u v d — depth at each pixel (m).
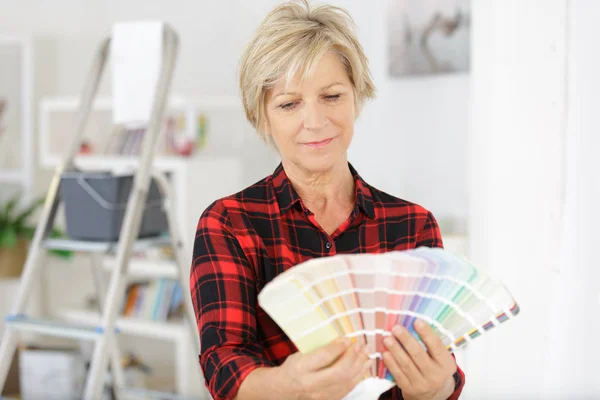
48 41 4.75
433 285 0.98
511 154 2.52
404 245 1.27
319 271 0.95
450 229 3.43
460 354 2.71
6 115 4.68
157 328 3.69
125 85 2.68
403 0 3.60
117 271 2.49
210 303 1.18
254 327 1.19
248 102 1.21
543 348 2.44
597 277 2.25
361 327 0.99
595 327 2.26
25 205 4.47
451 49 3.42
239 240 1.23
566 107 2.37
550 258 2.42
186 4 4.83
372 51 3.80
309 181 1.25
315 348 0.99
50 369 3.42
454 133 3.47
